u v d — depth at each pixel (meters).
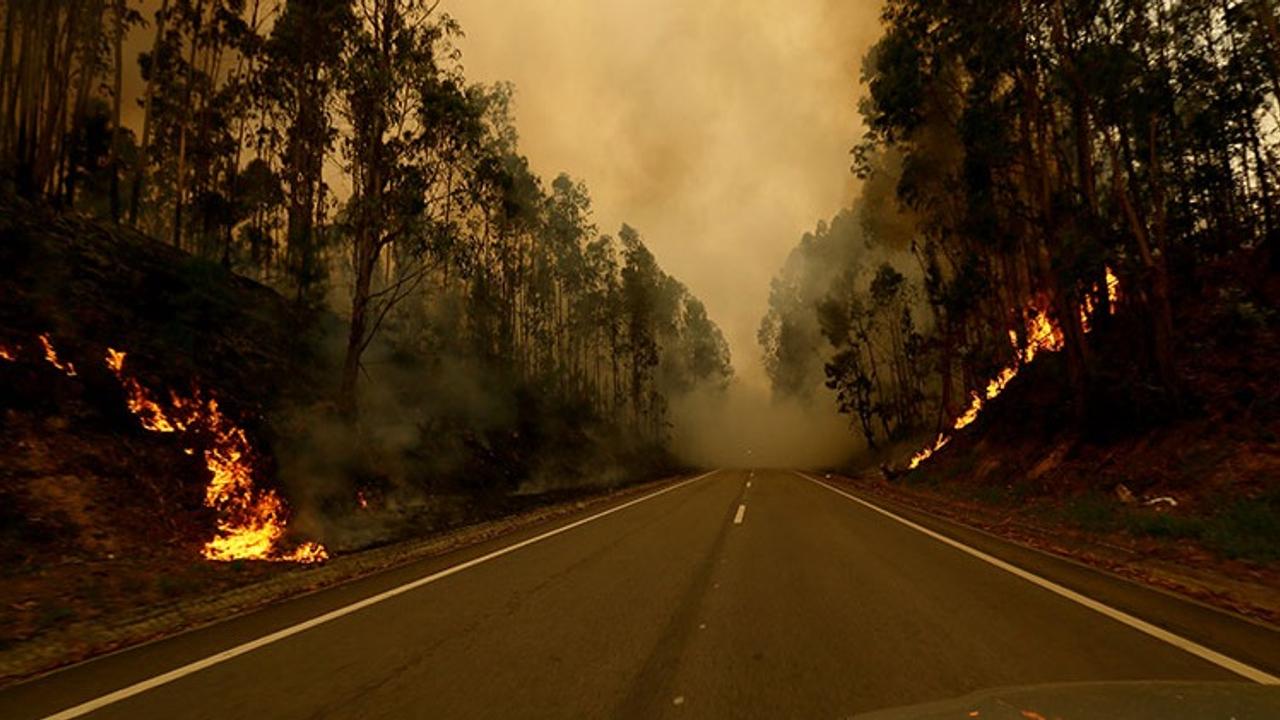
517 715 4.02
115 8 25.62
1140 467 15.58
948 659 4.92
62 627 6.75
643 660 5.04
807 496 21.05
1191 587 7.62
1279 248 19.45
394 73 18.53
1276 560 8.79
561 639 5.62
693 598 7.07
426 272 20.27
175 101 33.22
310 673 4.86
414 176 19.19
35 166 20.69
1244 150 22.55
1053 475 18.39
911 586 7.55
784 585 7.66
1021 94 20.81
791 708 4.05
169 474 13.08
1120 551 9.82
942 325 35.84
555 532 13.11
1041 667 4.71
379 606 6.97
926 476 28.88
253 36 31.08
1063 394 22.22
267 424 16.61
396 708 4.17
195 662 5.18
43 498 10.63
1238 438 14.20
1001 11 19.05
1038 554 9.84
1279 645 5.18
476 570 9.02
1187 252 22.22
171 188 39.81
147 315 17.30
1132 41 16.83
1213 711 2.48
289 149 27.92
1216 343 17.97
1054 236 19.36
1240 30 17.59
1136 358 19.36
